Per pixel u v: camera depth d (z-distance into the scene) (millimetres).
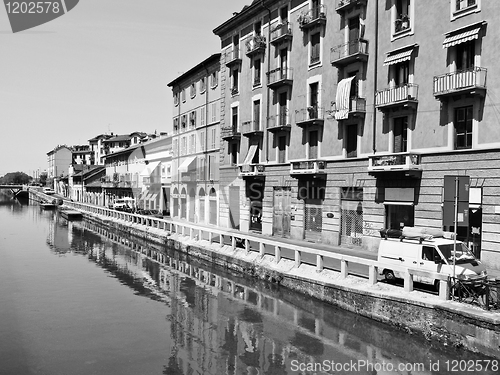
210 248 24734
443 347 11016
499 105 16453
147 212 48062
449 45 17844
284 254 21641
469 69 17469
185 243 27875
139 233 36688
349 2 23234
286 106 29188
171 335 12852
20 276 20953
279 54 29781
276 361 10953
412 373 10156
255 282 19391
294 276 16938
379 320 12914
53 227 46594
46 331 13219
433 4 19031
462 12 17766
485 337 10125
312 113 26250
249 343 12172
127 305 16016
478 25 17062
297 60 28031
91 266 23859
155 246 32188
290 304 15953
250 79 33188
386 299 12711
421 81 19531
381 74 21734
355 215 23547
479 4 17141
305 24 26516
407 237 14672
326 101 25547
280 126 28500
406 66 20438
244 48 33969
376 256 20281
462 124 18047
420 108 19562
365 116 22703
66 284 19375
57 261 25328
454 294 11758
